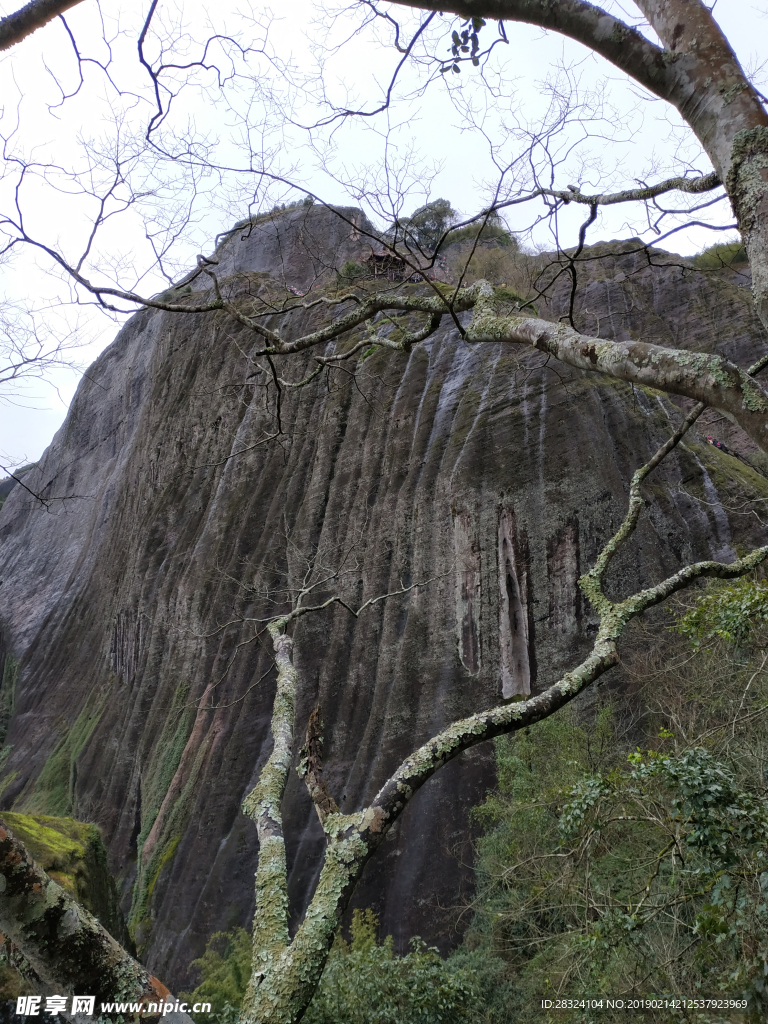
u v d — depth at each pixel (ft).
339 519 95.04
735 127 8.64
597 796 24.21
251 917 69.92
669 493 72.74
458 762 63.46
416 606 78.23
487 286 15.03
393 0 11.43
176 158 18.67
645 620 60.90
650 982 23.65
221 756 87.81
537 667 67.67
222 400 137.69
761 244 7.92
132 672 134.10
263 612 96.48
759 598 26.91
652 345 9.33
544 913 38.11
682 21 9.42
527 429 79.87
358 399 103.09
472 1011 36.50
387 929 58.44
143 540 144.97
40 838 41.50
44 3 13.05
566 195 15.03
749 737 28.60
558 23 10.35
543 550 71.92
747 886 20.12
